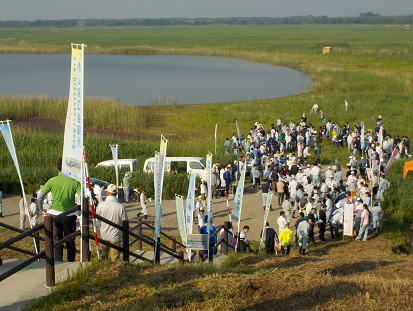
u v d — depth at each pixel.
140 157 28.20
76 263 7.51
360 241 16.39
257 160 26.77
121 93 58.69
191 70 83.25
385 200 20.80
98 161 27.86
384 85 53.91
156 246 9.10
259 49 110.69
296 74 75.06
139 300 6.34
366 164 25.81
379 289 7.44
